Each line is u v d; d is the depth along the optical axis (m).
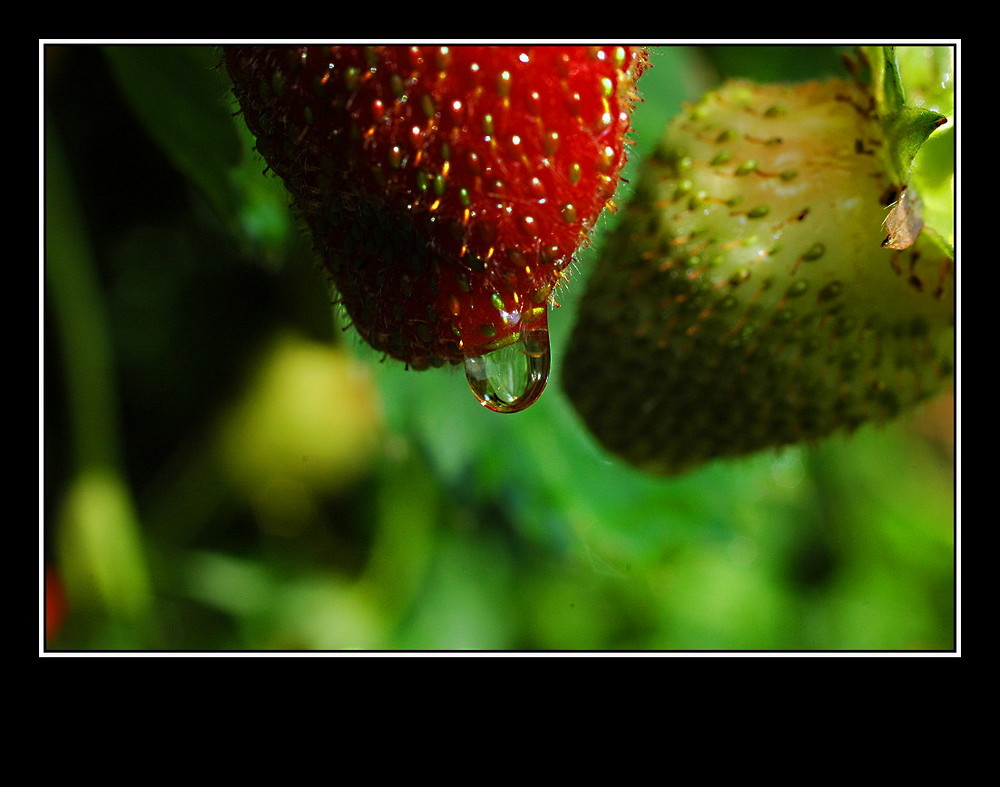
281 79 0.20
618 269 0.23
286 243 0.24
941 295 0.22
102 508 0.26
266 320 0.28
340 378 0.28
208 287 0.27
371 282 0.21
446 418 0.27
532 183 0.20
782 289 0.22
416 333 0.21
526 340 0.21
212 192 0.24
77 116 0.26
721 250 0.22
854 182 0.22
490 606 0.29
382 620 0.29
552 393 0.27
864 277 0.22
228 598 0.28
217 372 0.28
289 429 0.28
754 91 0.23
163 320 0.27
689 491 0.28
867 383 0.22
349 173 0.20
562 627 0.30
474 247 0.20
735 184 0.22
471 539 0.29
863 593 0.34
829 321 0.22
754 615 0.32
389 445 0.27
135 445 0.28
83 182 0.26
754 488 0.29
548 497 0.27
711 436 0.23
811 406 0.22
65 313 0.26
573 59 0.20
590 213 0.20
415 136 0.20
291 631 0.28
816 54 0.25
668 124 0.23
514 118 0.20
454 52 0.20
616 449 0.23
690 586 0.33
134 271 0.27
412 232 0.20
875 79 0.22
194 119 0.23
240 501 0.29
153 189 0.26
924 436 0.34
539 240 0.20
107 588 0.26
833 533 0.34
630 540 0.27
